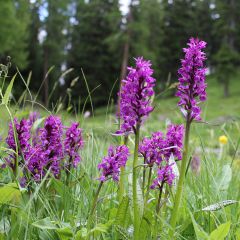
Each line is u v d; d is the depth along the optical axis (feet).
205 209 1.41
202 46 1.29
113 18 20.97
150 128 2.38
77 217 1.45
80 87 22.45
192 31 32.14
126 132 1.30
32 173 1.56
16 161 1.48
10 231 1.35
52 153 1.59
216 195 1.64
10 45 20.45
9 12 19.33
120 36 20.94
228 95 25.98
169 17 31.99
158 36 28.17
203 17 34.22
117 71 26.78
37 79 26.94
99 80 26.53
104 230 1.26
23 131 1.55
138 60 1.28
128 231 1.40
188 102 1.30
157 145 1.42
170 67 30.91
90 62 26.55
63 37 27.02
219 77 26.48
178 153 1.42
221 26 26.89
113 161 1.32
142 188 1.43
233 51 25.75
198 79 1.28
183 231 1.54
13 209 1.37
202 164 2.11
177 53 31.22
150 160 1.42
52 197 1.60
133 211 1.38
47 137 1.57
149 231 1.38
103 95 26.50
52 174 1.52
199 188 1.85
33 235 1.43
